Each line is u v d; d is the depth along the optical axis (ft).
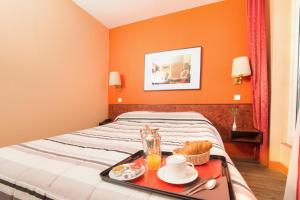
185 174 2.67
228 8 9.48
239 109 9.22
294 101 7.07
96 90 11.40
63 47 9.00
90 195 2.46
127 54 11.91
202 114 9.84
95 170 3.05
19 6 7.02
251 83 9.00
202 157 3.21
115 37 12.31
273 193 5.99
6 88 6.66
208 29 9.86
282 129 7.77
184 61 10.33
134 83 11.70
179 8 10.25
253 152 9.18
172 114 9.14
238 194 2.36
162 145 4.70
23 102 7.22
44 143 4.80
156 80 11.02
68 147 4.46
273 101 7.91
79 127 10.07
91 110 10.98
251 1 8.50
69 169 3.09
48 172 3.00
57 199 2.56
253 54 8.39
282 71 7.72
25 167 3.21
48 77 8.25
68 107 9.35
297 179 3.71
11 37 6.77
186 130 6.75
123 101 12.06
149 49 11.25
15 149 4.17
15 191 2.93
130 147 4.49
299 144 3.73
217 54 9.70
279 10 7.72
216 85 9.73
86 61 10.54
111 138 5.52
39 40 7.80
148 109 11.23
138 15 10.92
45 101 8.13
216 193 2.25
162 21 10.90
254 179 6.97
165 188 2.42
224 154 3.95
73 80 9.64
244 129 8.68
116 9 10.30
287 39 7.61
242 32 9.23
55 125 8.62
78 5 9.87
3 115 6.57
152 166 3.08
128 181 2.60
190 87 10.21
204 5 9.93
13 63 6.86
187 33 10.30
